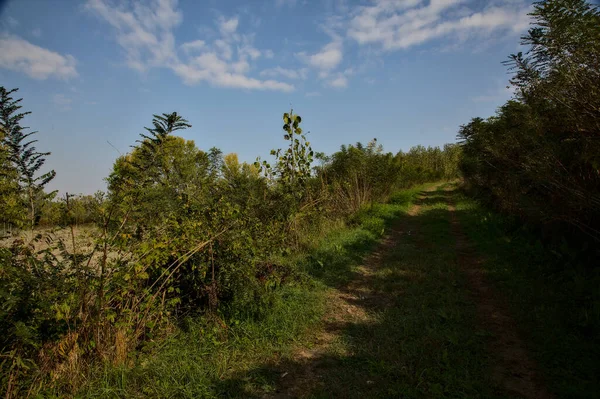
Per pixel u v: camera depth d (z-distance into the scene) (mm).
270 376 3469
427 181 37594
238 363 3695
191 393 3111
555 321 4184
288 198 7801
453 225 12273
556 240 6887
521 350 3797
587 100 4762
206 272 4449
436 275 6398
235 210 4879
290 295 5379
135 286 3732
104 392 3031
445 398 2996
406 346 3877
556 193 5812
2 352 2836
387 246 9219
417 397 3029
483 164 13195
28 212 3320
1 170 3205
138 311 3812
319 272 6684
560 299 4816
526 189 7875
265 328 4352
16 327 2707
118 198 3494
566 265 5777
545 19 5406
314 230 9203
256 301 4699
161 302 4086
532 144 6648
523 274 6059
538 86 5980
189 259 4520
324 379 3402
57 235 3602
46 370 3061
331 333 4426
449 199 21266
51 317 3094
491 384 3184
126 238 3545
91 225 3648
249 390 3209
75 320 3268
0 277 2785
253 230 5754
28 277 2939
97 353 3395
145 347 3682
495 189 12398
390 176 17828
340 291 5914
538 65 5973
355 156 13922
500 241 8523
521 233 8539
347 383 3301
